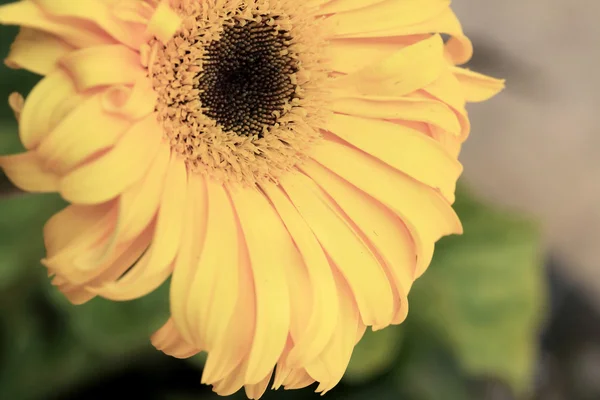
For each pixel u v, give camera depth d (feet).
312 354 1.00
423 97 1.05
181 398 1.24
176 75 1.03
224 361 0.99
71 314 1.15
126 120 0.95
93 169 0.94
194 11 1.04
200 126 1.04
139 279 0.95
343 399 1.26
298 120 1.07
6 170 0.94
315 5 1.07
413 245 1.04
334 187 1.06
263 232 1.03
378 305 1.03
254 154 1.07
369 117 1.06
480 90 1.07
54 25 0.93
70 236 0.96
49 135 0.92
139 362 1.23
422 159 1.04
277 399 1.25
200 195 1.03
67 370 1.17
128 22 0.96
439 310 1.25
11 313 1.17
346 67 1.07
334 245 1.04
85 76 0.93
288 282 1.02
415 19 1.04
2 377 1.16
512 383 1.26
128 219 0.95
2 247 1.15
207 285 0.97
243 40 1.06
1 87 1.11
